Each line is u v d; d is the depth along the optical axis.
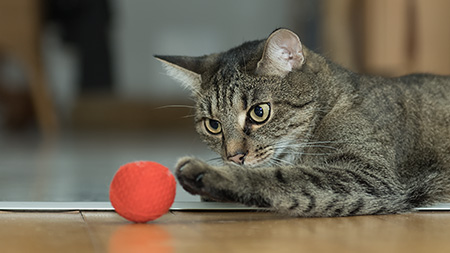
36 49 2.47
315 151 0.88
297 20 2.87
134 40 3.54
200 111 0.93
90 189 1.03
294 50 0.90
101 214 0.81
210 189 0.77
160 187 0.76
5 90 2.92
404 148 0.88
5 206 0.82
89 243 0.69
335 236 0.71
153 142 2.28
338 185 0.81
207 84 0.92
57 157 1.67
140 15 3.54
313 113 0.89
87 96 3.18
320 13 2.17
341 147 0.86
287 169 0.80
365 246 0.68
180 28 3.58
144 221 0.77
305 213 0.80
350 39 1.60
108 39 3.02
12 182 1.12
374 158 0.85
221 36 3.62
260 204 0.78
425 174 0.89
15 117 2.94
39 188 1.05
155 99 3.33
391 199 0.83
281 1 3.58
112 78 3.12
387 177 0.84
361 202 0.81
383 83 0.92
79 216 0.80
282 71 0.89
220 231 0.73
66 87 3.27
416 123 0.90
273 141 0.88
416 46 1.38
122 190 0.76
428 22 1.35
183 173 0.77
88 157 1.66
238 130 0.88
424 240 0.70
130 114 3.24
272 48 0.88
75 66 3.20
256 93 0.88
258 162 0.88
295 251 0.66
